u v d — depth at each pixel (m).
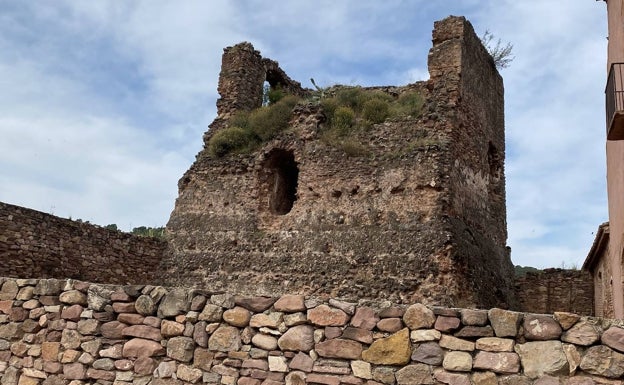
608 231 18.97
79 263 18.89
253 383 7.75
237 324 8.06
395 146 19.22
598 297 23.53
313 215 19.36
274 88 26.59
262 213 20.47
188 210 21.75
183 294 8.50
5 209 16.83
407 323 7.19
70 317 9.13
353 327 7.45
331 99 21.31
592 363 6.32
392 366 7.13
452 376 6.81
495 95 23.97
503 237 22.94
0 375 9.36
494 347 6.74
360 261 17.89
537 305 25.91
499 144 23.80
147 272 21.08
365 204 18.66
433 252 16.94
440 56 20.12
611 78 11.88
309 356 7.57
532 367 6.53
